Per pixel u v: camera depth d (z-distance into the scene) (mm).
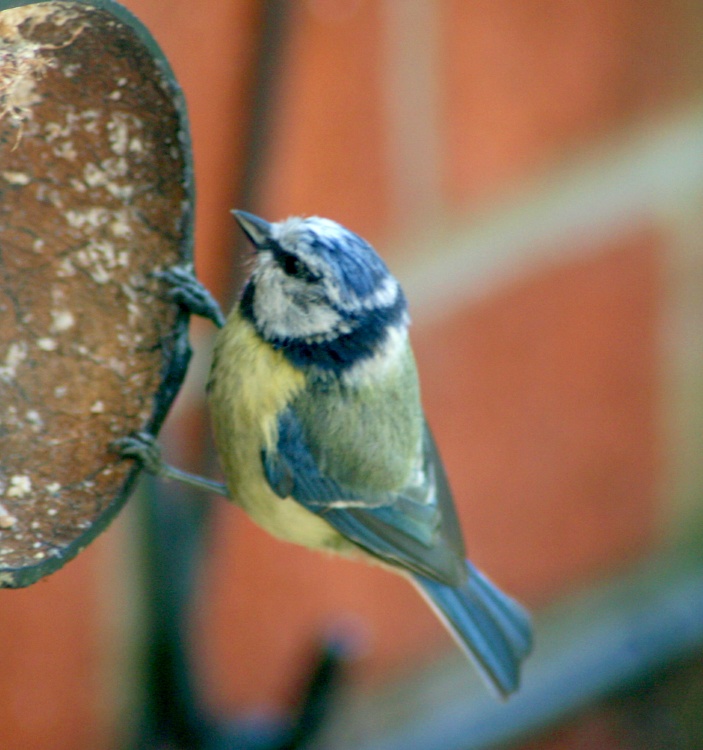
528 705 2504
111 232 2383
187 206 2385
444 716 2492
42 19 2359
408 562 2441
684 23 2488
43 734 2426
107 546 2420
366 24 2449
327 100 2447
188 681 2420
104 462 2381
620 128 2486
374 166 2457
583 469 2502
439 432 2477
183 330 2391
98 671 2428
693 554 2525
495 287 2477
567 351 2490
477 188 2471
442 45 2459
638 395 2506
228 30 2424
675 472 2518
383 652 2486
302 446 2426
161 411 2389
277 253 2420
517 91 2471
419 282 2467
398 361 2432
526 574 2500
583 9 2475
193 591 2422
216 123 2428
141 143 2377
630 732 2525
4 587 2361
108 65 2367
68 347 2381
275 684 2467
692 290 2504
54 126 2373
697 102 2494
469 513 2488
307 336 2422
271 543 2461
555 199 2482
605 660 2514
